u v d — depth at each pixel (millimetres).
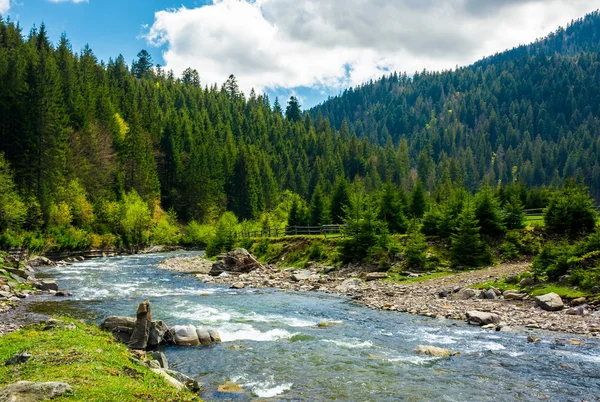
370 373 14438
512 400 12094
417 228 42688
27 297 29141
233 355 16562
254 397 12250
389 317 24000
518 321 21812
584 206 38031
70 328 15734
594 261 25812
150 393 9273
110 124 98500
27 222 59469
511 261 36719
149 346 17547
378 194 58469
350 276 38938
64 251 63688
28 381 8523
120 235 80250
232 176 126500
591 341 18188
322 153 178875
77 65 121688
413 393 12625
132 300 28891
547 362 15531
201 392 12633
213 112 187375
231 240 63469
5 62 78312
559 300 23781
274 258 52062
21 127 64812
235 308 26672
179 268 53062
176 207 112750
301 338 19328
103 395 8469
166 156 117312
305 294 32875
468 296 27859
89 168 81875
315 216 70500
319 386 13195
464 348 17531
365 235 41031
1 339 14422
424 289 31047
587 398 12219
